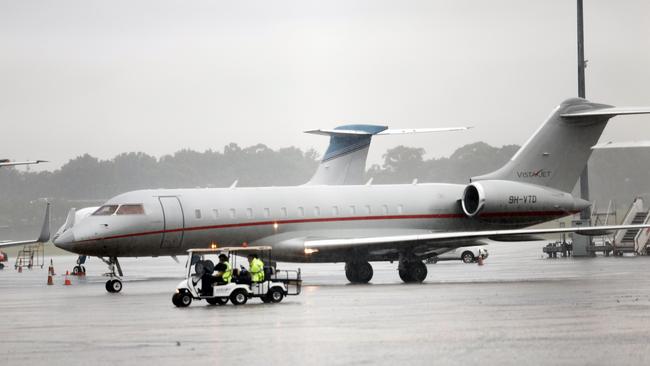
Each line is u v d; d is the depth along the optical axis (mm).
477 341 54250
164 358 50656
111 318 74000
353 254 122375
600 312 68938
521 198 128875
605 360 46625
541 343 52844
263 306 82000
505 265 159250
